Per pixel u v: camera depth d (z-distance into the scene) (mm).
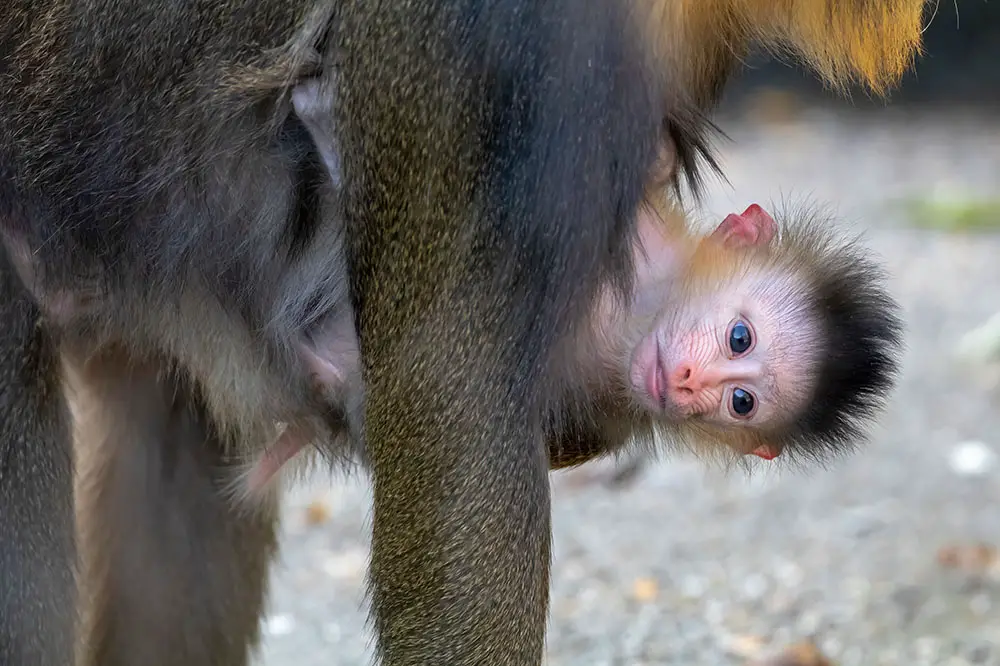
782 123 31703
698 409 7801
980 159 28562
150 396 8273
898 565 12055
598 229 6230
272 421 7676
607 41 6074
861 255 8312
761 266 7941
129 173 7168
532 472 6332
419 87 6180
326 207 7023
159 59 6969
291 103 6820
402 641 6391
